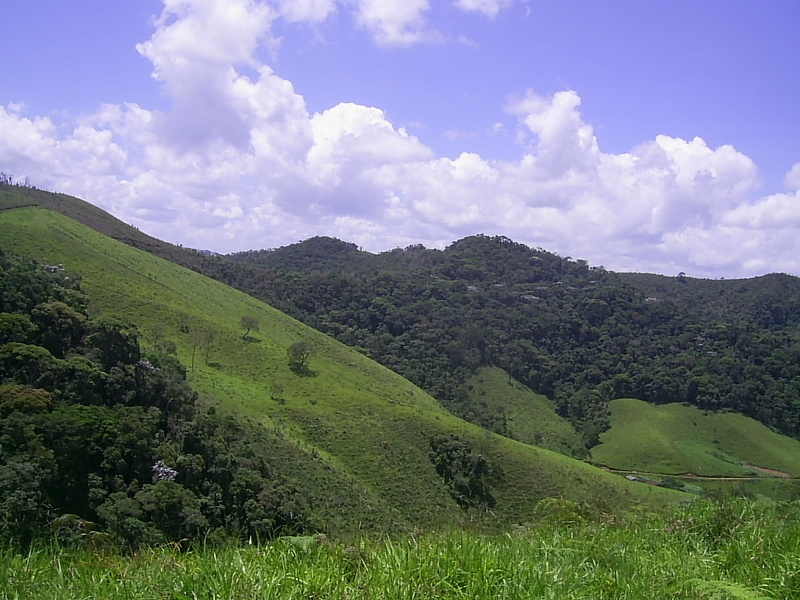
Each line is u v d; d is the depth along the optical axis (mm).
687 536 6168
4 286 31047
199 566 4301
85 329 31438
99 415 21812
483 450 47312
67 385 25797
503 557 4652
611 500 35688
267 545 5059
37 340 29031
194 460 21844
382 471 43375
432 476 44250
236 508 16859
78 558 4738
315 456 40312
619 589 4328
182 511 15188
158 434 23750
